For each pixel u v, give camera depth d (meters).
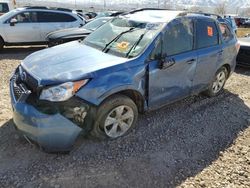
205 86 5.28
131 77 3.71
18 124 3.36
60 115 3.19
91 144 3.79
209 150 3.90
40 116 3.14
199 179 3.31
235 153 3.87
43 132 3.18
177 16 4.49
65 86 3.20
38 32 10.88
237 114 5.06
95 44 4.43
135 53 3.91
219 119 4.81
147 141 3.98
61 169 3.30
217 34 5.21
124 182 3.18
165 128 4.37
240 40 8.66
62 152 3.42
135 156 3.64
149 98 4.11
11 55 9.81
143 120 4.55
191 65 4.60
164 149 3.84
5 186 3.02
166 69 4.14
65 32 9.37
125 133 4.04
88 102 3.35
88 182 3.14
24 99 3.30
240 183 3.29
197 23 4.78
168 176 3.33
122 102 3.73
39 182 3.10
